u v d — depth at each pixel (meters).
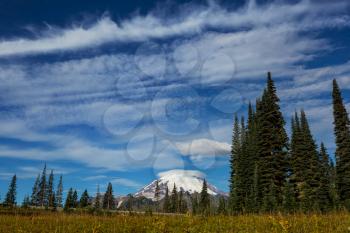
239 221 15.61
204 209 19.36
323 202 43.31
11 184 71.56
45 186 78.06
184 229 12.95
